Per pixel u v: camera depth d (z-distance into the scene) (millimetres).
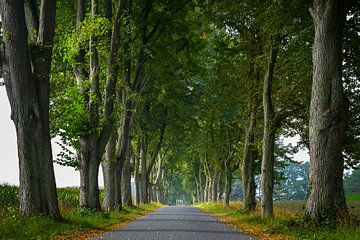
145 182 74875
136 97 37062
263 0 27219
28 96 19422
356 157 31906
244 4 30922
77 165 29062
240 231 23031
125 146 39906
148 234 19250
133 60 39125
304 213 20625
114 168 37781
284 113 31562
